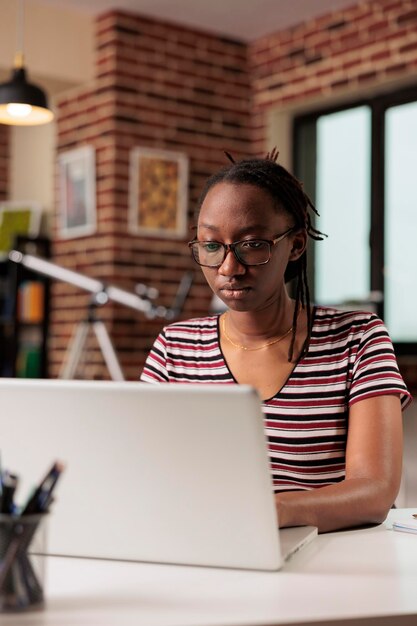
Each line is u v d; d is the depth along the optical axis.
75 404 1.08
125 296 4.90
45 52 5.28
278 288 1.55
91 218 5.46
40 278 5.86
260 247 1.45
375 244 5.31
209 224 1.47
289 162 5.84
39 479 1.11
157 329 5.53
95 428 1.08
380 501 1.33
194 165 5.68
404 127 5.20
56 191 5.82
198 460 1.06
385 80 5.07
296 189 1.53
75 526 1.14
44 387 1.09
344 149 5.55
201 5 5.27
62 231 5.73
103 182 5.40
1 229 6.39
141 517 1.11
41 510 0.93
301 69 5.57
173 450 1.06
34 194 6.52
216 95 5.78
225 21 5.55
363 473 1.37
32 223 6.31
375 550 1.19
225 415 1.03
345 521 1.30
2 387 1.10
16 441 1.11
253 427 1.02
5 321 5.88
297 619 0.90
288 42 5.66
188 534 1.09
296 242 1.57
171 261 5.57
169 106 5.57
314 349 1.54
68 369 4.97
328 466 1.50
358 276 5.42
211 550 1.09
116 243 5.34
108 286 4.93
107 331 5.34
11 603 0.92
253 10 5.34
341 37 5.31
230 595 0.98
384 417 1.43
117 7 5.31
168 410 1.05
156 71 5.51
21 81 4.12
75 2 5.25
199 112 5.70
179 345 1.65
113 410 1.07
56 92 5.67
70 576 1.06
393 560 1.14
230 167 1.53
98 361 5.38
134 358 5.41
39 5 5.25
